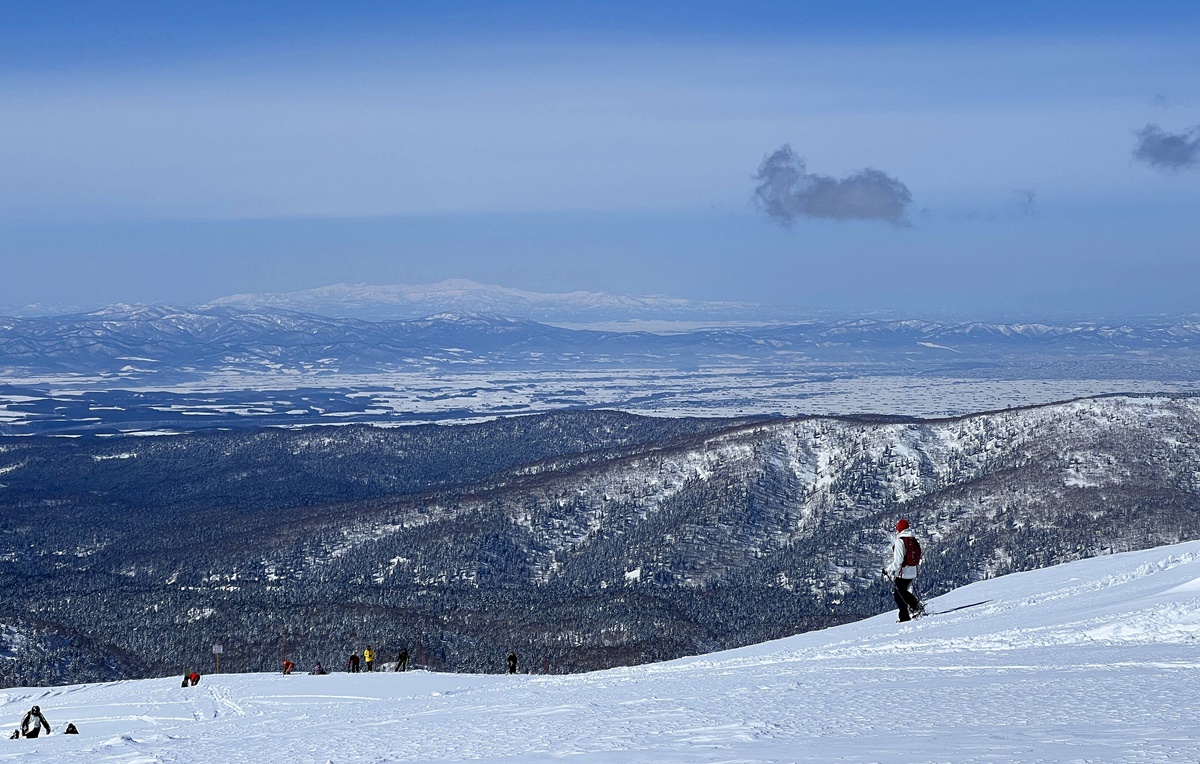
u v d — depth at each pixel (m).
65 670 156.38
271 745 20.36
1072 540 182.88
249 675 71.75
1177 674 17.05
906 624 32.28
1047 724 13.40
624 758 13.58
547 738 16.89
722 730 15.59
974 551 186.62
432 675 63.12
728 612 171.25
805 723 15.48
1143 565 35.16
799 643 33.09
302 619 173.25
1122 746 11.43
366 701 36.31
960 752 11.76
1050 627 24.88
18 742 33.75
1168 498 196.62
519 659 149.12
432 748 17.12
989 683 17.97
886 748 12.46
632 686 25.80
